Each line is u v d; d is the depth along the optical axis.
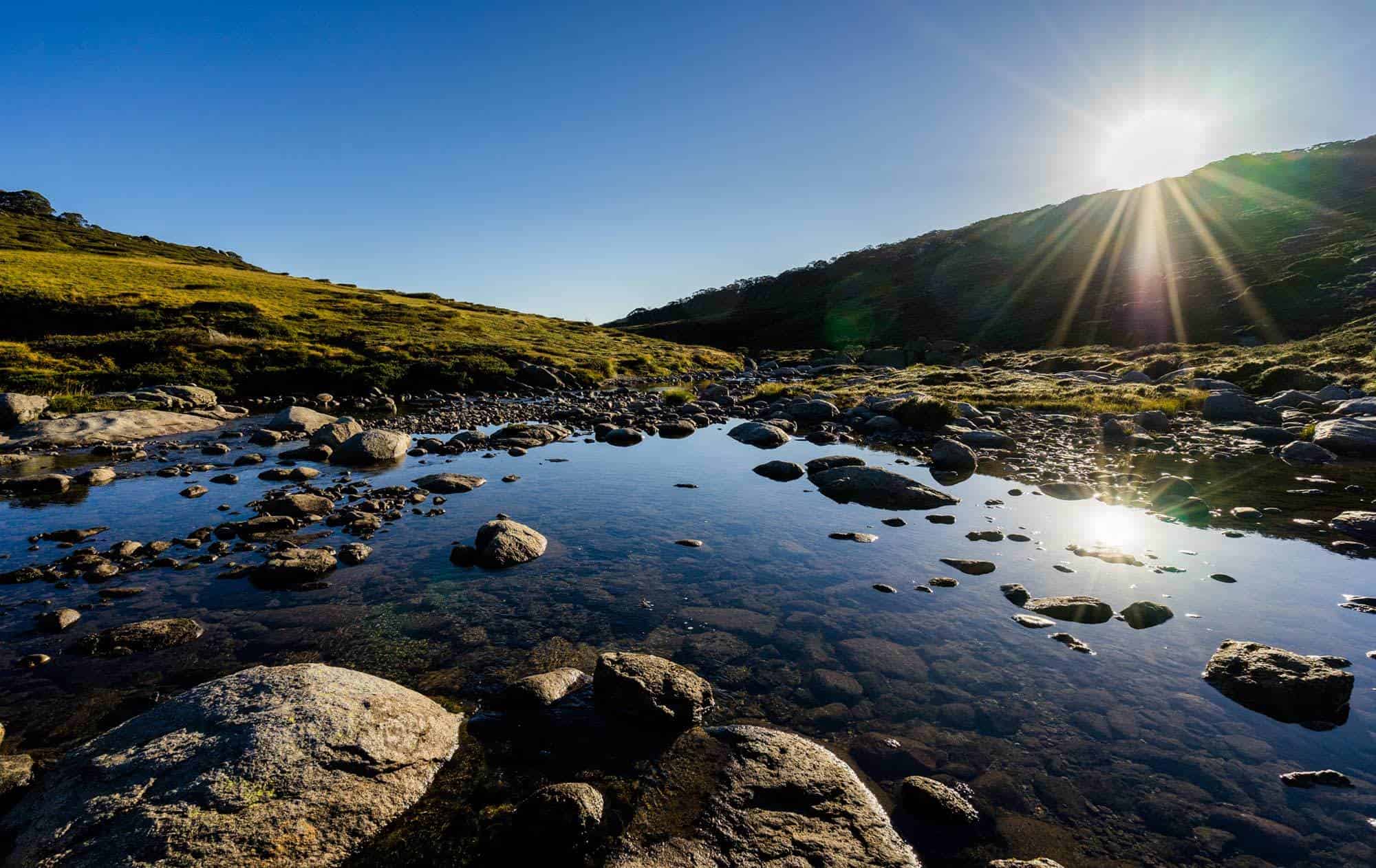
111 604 8.26
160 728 5.01
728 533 11.55
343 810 4.45
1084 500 14.05
